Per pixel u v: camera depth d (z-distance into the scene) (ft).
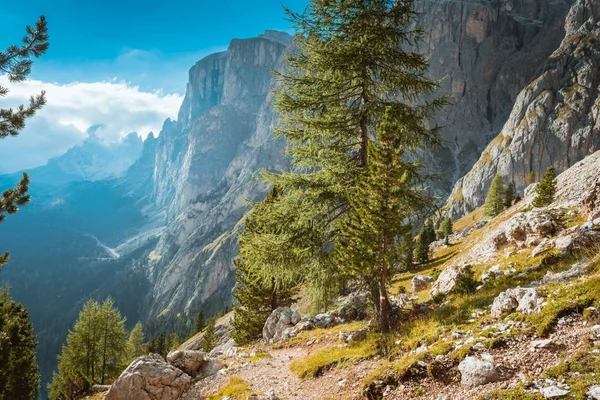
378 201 46.39
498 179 315.99
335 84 53.52
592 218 60.44
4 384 85.81
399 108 52.95
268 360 58.03
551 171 126.62
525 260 60.85
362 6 51.11
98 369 149.79
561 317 29.09
